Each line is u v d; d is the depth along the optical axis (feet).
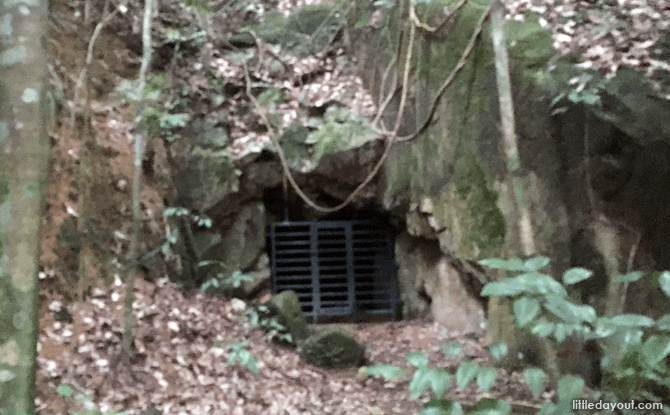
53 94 17.40
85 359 13.94
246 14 25.39
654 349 4.59
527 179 17.08
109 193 18.74
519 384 15.38
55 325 14.51
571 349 15.03
